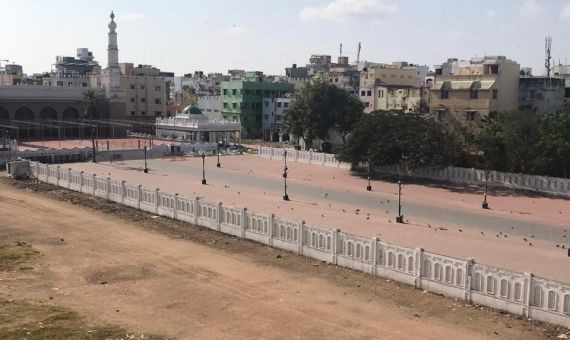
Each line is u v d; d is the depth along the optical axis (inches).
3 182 2297.0
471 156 2438.5
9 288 1011.9
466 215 1721.2
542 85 3083.2
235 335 819.4
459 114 3002.0
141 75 5689.0
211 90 6491.1
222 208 1462.8
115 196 1870.1
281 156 3292.3
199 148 3668.8
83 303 944.3
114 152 3297.2
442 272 983.6
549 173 2154.3
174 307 930.1
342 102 3501.5
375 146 2385.6
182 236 1432.1
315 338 810.2
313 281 1067.3
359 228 1483.8
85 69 7332.7
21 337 792.3
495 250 1263.5
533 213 1764.3
